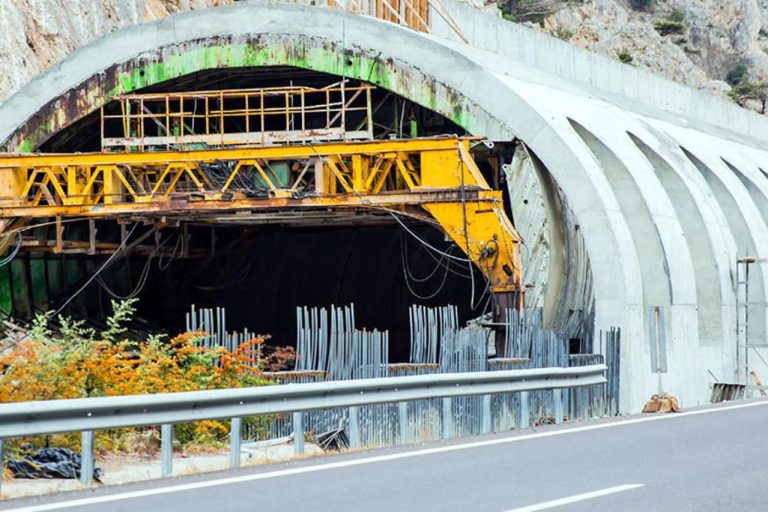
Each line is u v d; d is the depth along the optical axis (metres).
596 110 100.75
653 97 142.00
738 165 123.75
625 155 92.31
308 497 32.72
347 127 105.56
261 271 115.62
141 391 51.16
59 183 86.56
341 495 32.97
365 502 31.62
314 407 44.84
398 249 113.56
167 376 54.06
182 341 57.81
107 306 106.69
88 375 50.72
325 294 117.31
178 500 32.69
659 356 62.44
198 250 110.81
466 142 81.94
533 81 97.19
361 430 50.38
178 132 100.56
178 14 91.94
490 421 53.94
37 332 52.25
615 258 80.50
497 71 90.44
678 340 86.12
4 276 96.06
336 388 45.38
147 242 107.62
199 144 94.38
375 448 46.06
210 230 112.38
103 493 34.19
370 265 115.12
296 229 112.31
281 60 90.25
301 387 44.03
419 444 46.25
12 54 104.81
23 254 97.75
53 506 31.84
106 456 46.53
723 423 53.31
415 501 31.67
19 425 36.19
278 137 88.06
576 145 85.06
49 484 38.88
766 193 122.25
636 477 35.75
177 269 112.75
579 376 59.72
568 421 57.78
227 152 83.94
